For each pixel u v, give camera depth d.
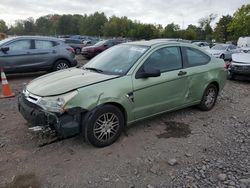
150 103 4.73
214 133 4.93
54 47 10.63
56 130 3.87
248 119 5.77
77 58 20.59
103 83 4.15
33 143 4.32
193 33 87.88
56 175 3.50
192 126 5.21
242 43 28.91
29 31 103.81
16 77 10.45
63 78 4.41
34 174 3.51
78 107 3.85
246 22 62.03
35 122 3.98
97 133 4.11
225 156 4.08
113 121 4.27
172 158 3.96
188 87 5.38
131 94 4.39
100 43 19.80
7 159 3.84
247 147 4.39
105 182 3.38
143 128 5.00
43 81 4.44
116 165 3.74
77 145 4.27
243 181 3.43
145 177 3.50
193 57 5.60
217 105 6.75
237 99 7.55
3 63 9.44
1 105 6.41
